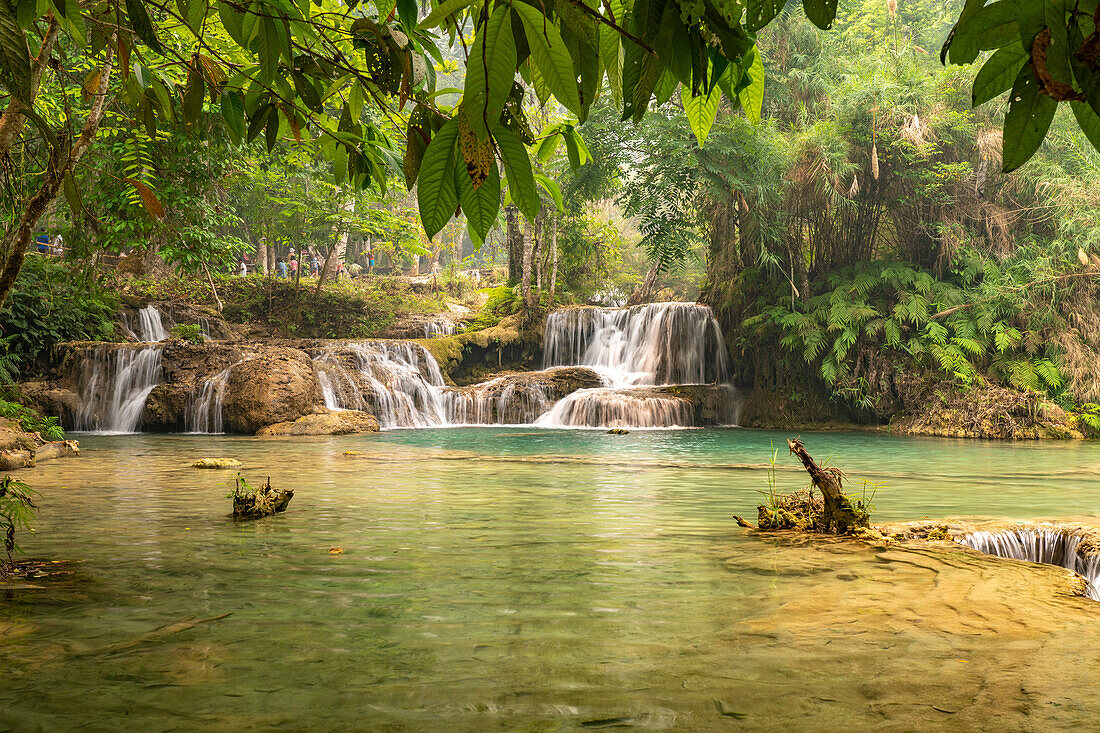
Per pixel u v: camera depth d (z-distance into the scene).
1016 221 21.44
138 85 2.78
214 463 10.89
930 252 22.28
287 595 3.92
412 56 2.10
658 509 7.19
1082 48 1.13
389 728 2.26
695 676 2.73
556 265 29.72
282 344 23.05
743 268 24.12
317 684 2.63
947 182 21.42
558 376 24.23
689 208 24.59
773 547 5.28
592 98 1.43
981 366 20.45
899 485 9.27
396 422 22.02
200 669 2.79
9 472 10.20
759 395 22.95
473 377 26.72
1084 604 3.76
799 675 2.74
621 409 22.06
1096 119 1.18
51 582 4.18
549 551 5.14
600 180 24.45
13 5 1.68
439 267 41.31
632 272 37.31
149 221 4.65
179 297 27.05
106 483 8.98
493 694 2.55
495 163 1.38
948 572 4.46
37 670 2.76
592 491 8.54
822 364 21.39
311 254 36.16
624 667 2.83
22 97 1.45
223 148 12.34
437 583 4.21
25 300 19.94
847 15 23.86
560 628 3.34
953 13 26.77
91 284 11.30
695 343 24.64
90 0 2.88
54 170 3.41
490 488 8.79
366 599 3.85
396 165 2.86
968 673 2.76
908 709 2.41
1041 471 11.05
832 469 6.01
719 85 1.73
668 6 1.37
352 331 28.31
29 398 19.52
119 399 20.30
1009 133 1.25
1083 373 19.19
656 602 3.80
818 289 22.95
